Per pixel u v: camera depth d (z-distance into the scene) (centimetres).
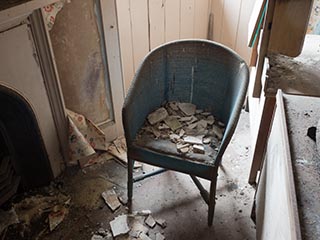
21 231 181
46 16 162
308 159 111
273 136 139
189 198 196
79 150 201
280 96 139
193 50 178
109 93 213
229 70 172
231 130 146
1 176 179
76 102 201
